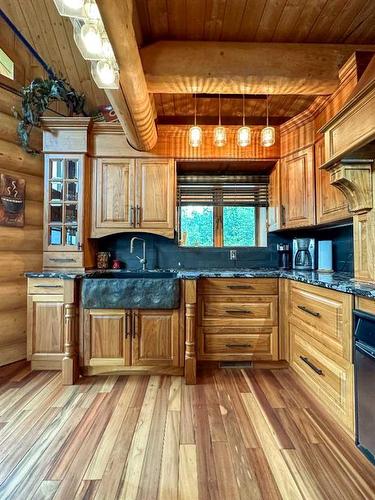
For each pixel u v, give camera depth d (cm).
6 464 148
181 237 339
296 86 213
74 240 293
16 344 285
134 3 170
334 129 190
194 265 335
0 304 275
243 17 184
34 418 189
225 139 282
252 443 164
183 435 171
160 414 194
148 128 246
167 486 135
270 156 303
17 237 288
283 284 271
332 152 193
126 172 302
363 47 209
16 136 286
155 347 253
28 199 297
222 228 346
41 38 289
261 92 220
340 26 193
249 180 339
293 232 335
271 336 270
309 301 220
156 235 335
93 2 134
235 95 270
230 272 279
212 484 136
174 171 302
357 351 158
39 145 305
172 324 254
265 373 261
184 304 254
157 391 227
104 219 300
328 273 266
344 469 145
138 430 176
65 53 299
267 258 335
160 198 301
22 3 268
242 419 187
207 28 193
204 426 180
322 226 276
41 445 162
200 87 212
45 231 289
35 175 304
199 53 203
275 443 164
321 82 210
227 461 150
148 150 297
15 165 287
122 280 251
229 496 129
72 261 290
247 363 273
